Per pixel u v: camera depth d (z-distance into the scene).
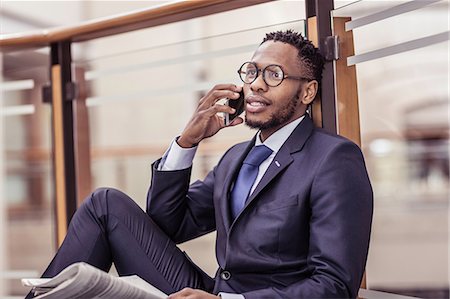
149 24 2.63
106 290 1.61
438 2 2.02
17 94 5.57
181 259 2.05
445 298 7.31
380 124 7.39
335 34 2.19
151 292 1.72
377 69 7.14
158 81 7.19
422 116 7.40
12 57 3.08
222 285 1.89
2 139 5.51
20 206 6.94
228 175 2.01
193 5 2.43
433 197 7.42
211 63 6.65
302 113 1.99
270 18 3.62
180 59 2.61
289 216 1.80
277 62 1.94
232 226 1.88
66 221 2.87
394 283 7.39
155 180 2.11
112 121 7.39
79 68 2.91
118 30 2.70
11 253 6.93
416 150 7.45
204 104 2.09
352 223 1.74
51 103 2.91
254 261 1.82
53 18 5.23
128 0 5.02
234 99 2.06
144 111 7.38
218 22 5.05
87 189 2.91
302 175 1.83
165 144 7.38
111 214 2.02
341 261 1.70
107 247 2.04
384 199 7.41
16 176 6.89
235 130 6.10
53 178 2.92
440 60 7.07
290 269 1.81
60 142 2.88
